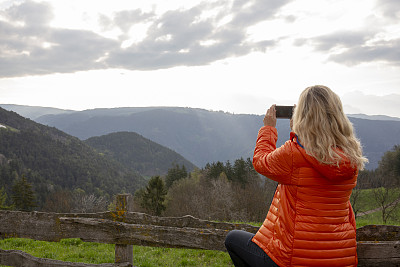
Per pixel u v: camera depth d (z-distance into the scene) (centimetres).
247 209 4534
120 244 333
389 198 4238
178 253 738
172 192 6738
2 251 364
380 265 275
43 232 354
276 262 207
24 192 7356
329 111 201
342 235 203
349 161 192
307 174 201
